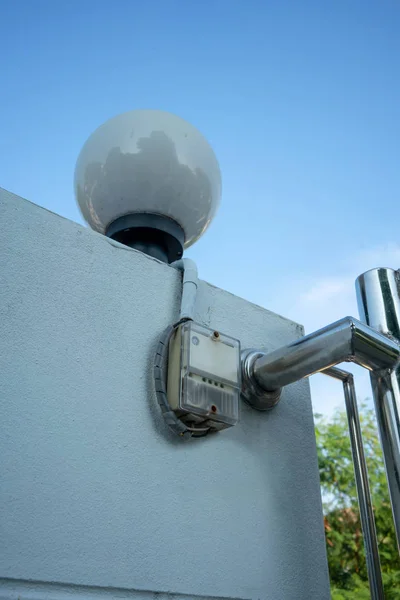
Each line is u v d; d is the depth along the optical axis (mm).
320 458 7719
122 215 1709
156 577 1198
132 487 1232
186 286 1465
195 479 1354
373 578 1508
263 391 1558
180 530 1277
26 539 1059
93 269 1363
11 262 1228
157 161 1667
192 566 1265
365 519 1581
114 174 1674
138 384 1333
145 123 1703
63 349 1238
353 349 1401
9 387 1132
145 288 1447
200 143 1757
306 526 1546
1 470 1070
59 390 1198
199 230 1824
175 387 1323
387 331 1618
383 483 7312
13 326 1182
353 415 1725
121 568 1154
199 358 1354
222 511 1376
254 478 1487
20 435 1113
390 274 1725
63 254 1322
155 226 1683
